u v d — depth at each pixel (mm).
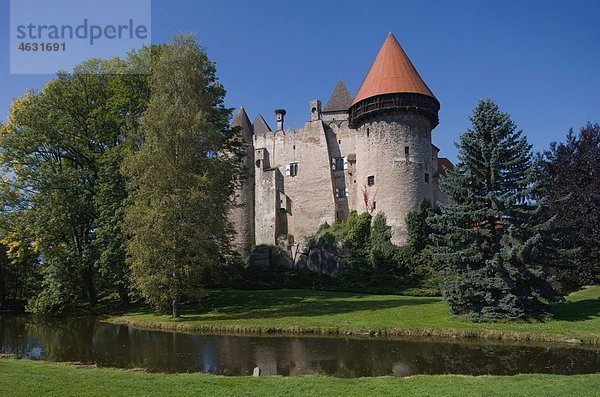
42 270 33750
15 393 10523
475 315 22359
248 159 53875
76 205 32156
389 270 40000
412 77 44469
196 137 27484
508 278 22016
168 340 20906
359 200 45719
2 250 39406
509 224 22828
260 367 15672
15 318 32188
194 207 26062
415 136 43781
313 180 51469
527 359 16547
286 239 49781
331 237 44500
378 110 43906
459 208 23891
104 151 33094
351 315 25078
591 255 27375
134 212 25812
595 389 10969
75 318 31281
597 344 18969
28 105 33594
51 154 34625
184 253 26641
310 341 20062
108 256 29797
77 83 34344
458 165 24625
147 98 33312
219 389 11039
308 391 10883
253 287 42469
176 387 11219
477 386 11398
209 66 33781
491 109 24000
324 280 41500
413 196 42625
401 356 17141
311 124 52656
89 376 12453
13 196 32188
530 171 22938
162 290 26641
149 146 27453
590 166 28469
